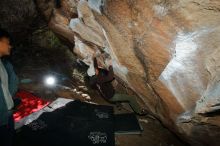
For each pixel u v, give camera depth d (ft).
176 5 9.87
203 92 10.98
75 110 18.01
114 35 14.08
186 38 10.32
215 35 9.43
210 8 8.96
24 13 24.38
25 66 22.89
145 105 17.43
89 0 14.43
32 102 18.35
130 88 17.83
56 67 23.47
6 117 11.62
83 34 19.22
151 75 13.37
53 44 25.73
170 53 11.43
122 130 16.76
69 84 21.49
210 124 11.78
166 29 10.85
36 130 15.66
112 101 18.53
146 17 11.36
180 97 12.30
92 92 21.01
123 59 14.85
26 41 25.25
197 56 10.42
